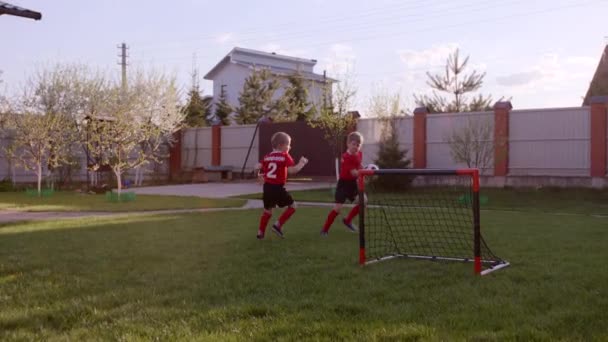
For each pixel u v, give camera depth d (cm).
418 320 380
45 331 368
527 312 400
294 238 816
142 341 341
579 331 352
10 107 2180
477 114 2141
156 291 477
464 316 388
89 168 1806
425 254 680
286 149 822
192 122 4016
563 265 581
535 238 805
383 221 1037
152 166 2964
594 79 2761
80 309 420
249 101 4212
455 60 2784
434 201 1479
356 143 847
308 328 360
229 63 5297
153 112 2731
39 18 1079
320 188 2141
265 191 812
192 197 1827
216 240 791
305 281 514
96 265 598
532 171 2045
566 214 1310
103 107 2462
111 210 1376
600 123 1895
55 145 2077
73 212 1332
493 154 2083
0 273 559
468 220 1094
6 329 375
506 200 1709
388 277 532
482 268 576
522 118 2058
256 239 802
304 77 4334
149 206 1484
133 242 771
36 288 493
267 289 481
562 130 1989
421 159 2264
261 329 361
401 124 2328
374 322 374
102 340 346
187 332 356
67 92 2434
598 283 491
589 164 1941
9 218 1170
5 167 2338
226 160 2928
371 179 1875
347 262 614
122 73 2703
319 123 2473
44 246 734
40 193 1908
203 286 493
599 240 782
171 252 683
